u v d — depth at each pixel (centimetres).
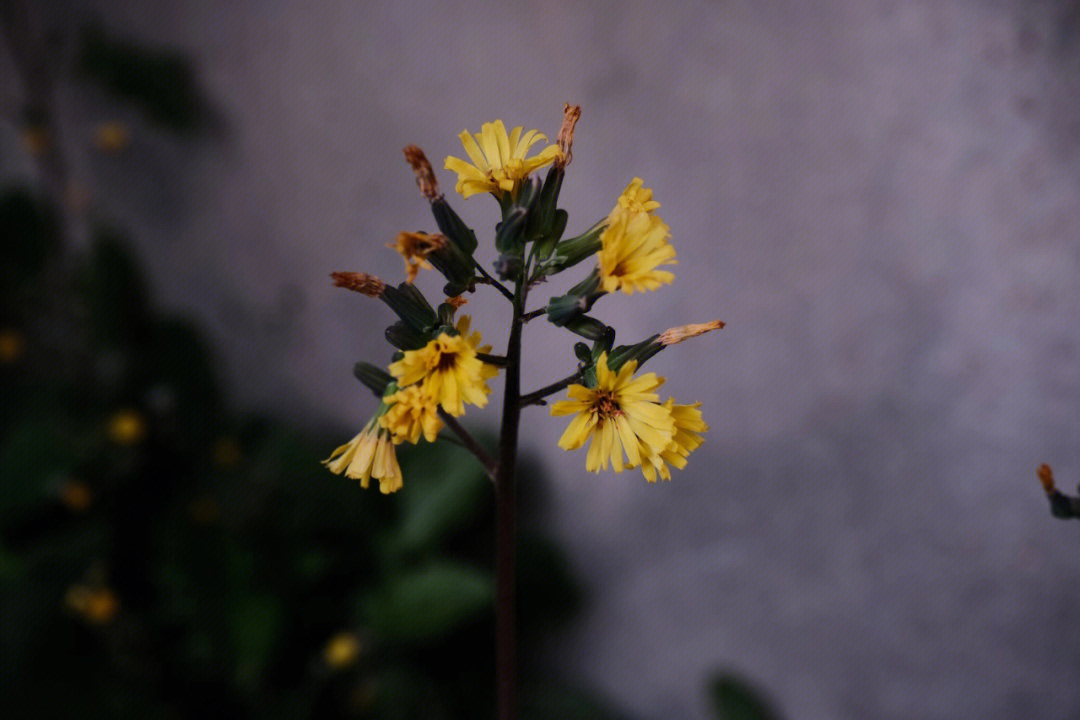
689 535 26
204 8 26
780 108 22
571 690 27
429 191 15
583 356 15
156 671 26
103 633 27
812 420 23
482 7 23
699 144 22
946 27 20
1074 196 21
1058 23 20
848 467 23
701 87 22
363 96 26
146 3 27
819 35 21
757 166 22
